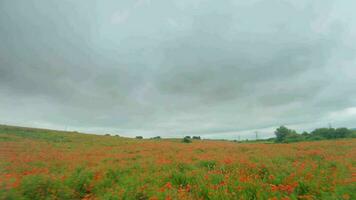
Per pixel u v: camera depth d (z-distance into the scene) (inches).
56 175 343.6
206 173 351.3
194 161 492.7
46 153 686.5
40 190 264.5
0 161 500.4
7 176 308.0
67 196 263.9
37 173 363.3
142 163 482.3
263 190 258.2
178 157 576.1
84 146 1080.2
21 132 1589.6
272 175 319.9
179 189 280.1
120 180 334.3
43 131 1855.3
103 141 1466.5
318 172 324.8
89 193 292.0
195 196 260.4
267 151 676.1
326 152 570.6
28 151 734.5
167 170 395.2
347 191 230.7
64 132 1995.6
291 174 312.3
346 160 408.5
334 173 304.5
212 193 253.4
